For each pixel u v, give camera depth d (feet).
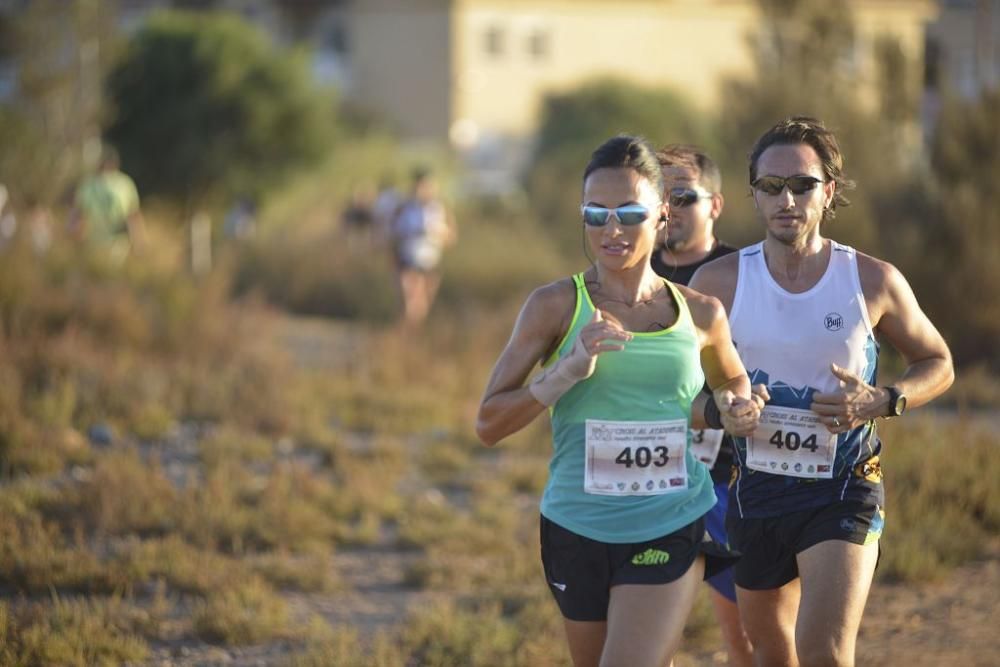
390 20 458.09
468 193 334.24
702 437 50.72
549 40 460.55
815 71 182.19
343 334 171.12
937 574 73.72
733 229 165.58
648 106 414.41
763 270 46.73
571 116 414.41
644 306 42.55
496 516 84.94
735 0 479.82
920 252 147.84
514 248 229.04
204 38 303.27
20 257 128.88
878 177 158.30
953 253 147.02
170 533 77.82
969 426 97.71
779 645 47.26
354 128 411.54
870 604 70.03
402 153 353.72
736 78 185.88
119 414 104.27
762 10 190.70
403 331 151.12
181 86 301.22
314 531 80.23
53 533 74.43
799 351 45.83
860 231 152.66
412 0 453.58
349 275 216.95
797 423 45.91
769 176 45.91
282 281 219.41
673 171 54.70
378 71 460.55
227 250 222.07
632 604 40.60
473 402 121.60
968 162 151.33
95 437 97.86
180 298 134.21
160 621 63.77
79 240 144.46
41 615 62.13
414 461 101.71
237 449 97.40
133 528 78.48
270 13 478.59
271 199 308.19
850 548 44.62
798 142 46.19
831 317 45.96
